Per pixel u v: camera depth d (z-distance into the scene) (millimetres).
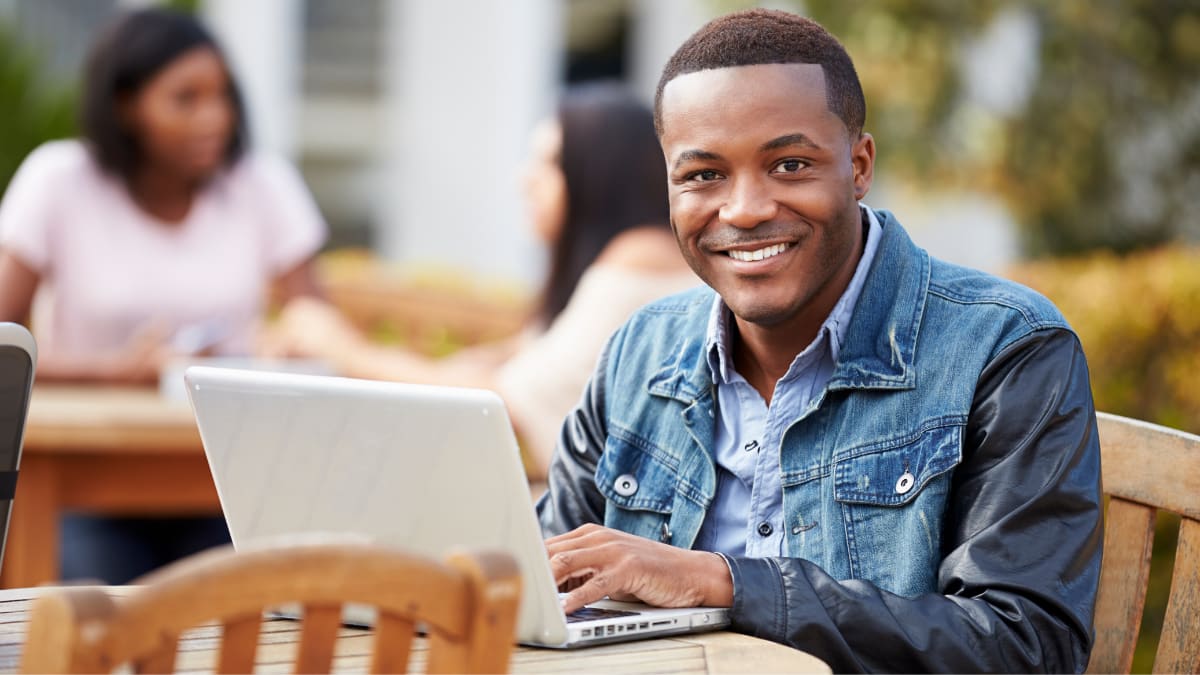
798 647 2201
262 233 5258
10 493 2033
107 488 4230
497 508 2033
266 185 5254
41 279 4980
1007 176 8797
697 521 2576
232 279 5109
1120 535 2607
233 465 2225
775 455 2521
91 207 4941
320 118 9891
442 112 9938
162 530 4836
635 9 10008
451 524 2070
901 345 2469
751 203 2395
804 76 2410
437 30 9867
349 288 7016
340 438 2125
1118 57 8711
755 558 2281
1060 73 8711
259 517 2221
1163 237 9070
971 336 2438
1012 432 2338
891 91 8625
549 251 4488
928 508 2361
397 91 9922
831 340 2490
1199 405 5594
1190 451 2514
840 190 2436
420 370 4656
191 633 2180
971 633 2178
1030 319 2420
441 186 9984
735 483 2590
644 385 2730
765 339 2551
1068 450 2307
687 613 2197
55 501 4148
